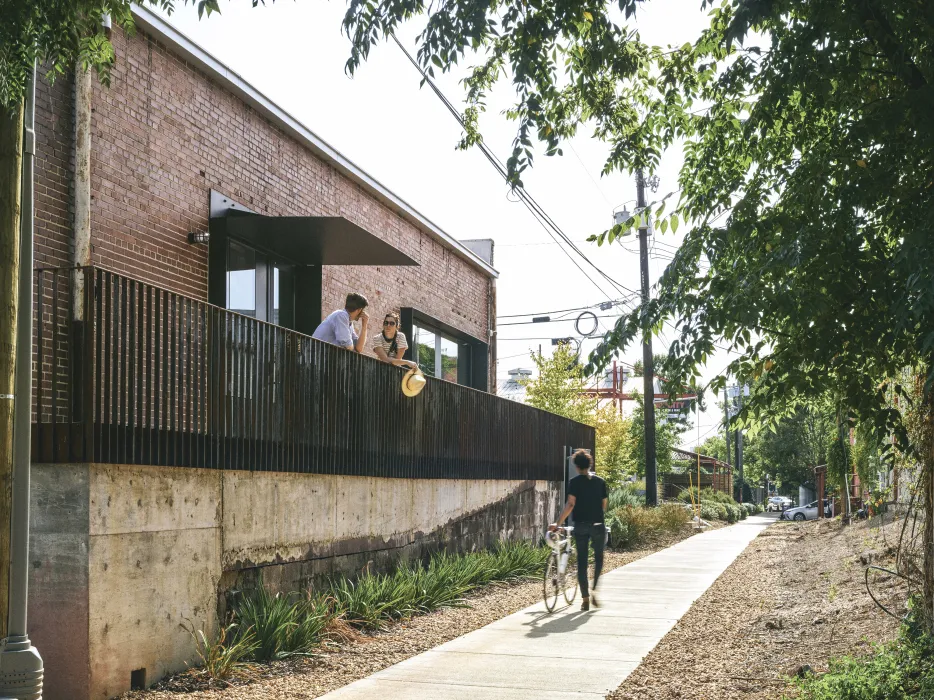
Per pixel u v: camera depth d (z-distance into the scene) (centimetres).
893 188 586
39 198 909
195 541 834
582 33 631
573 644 941
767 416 715
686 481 5278
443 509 1491
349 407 1149
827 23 568
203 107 1188
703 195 664
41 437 714
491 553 1678
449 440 1516
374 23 578
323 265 1516
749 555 2083
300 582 1027
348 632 965
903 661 681
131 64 1049
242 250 1305
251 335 932
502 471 1800
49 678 702
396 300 1853
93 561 709
